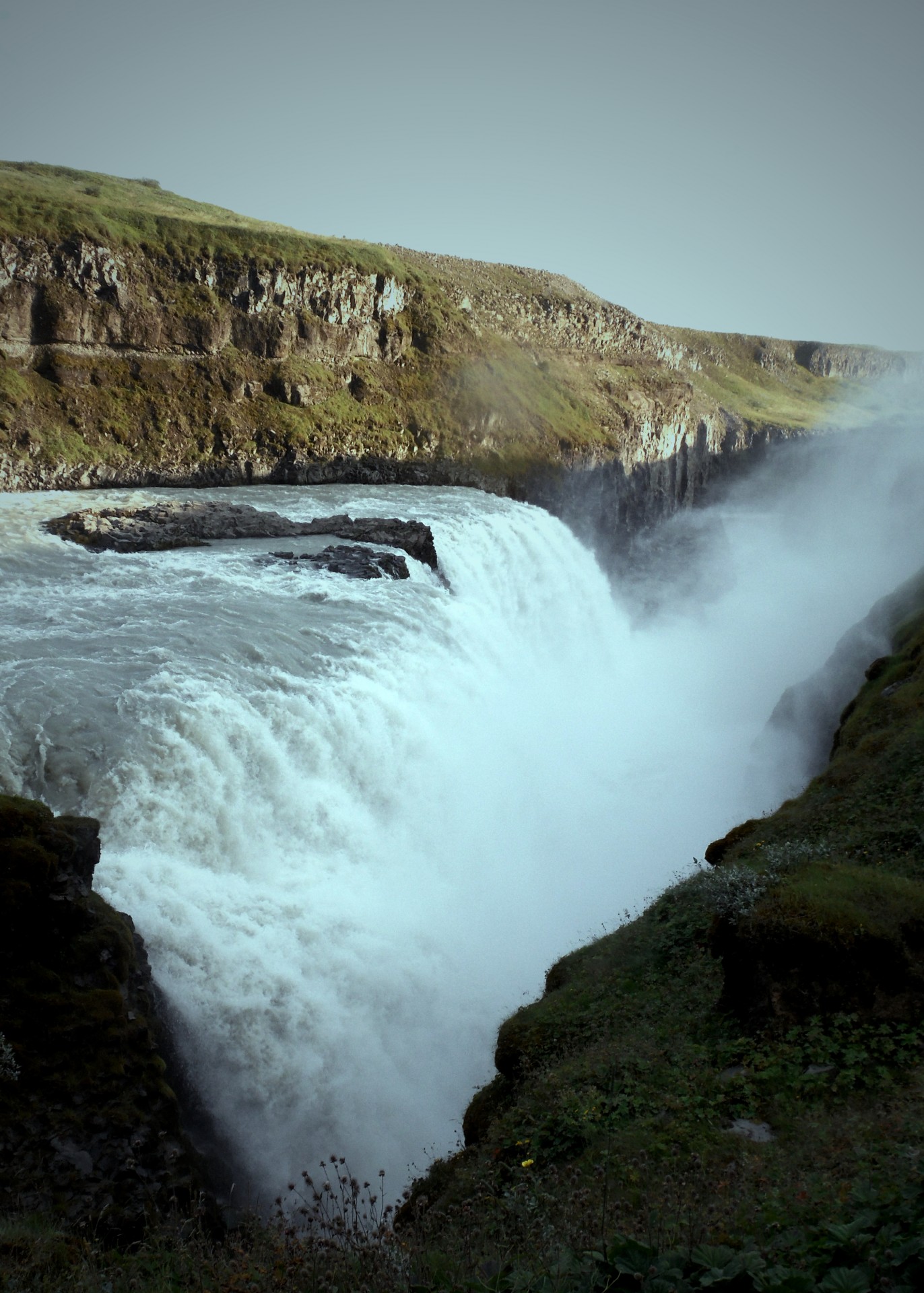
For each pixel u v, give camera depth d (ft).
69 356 267.80
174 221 304.30
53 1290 32.78
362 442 322.96
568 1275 24.54
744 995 47.55
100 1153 50.65
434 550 186.19
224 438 289.74
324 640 124.47
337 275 329.72
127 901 72.84
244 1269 30.78
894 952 42.86
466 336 393.70
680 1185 33.99
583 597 249.14
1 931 56.03
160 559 158.81
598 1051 49.60
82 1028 55.21
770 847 66.59
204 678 103.04
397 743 111.96
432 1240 34.94
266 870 90.12
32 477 247.09
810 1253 25.26
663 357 572.51
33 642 109.81
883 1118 34.30
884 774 70.90
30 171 392.27
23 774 82.02
